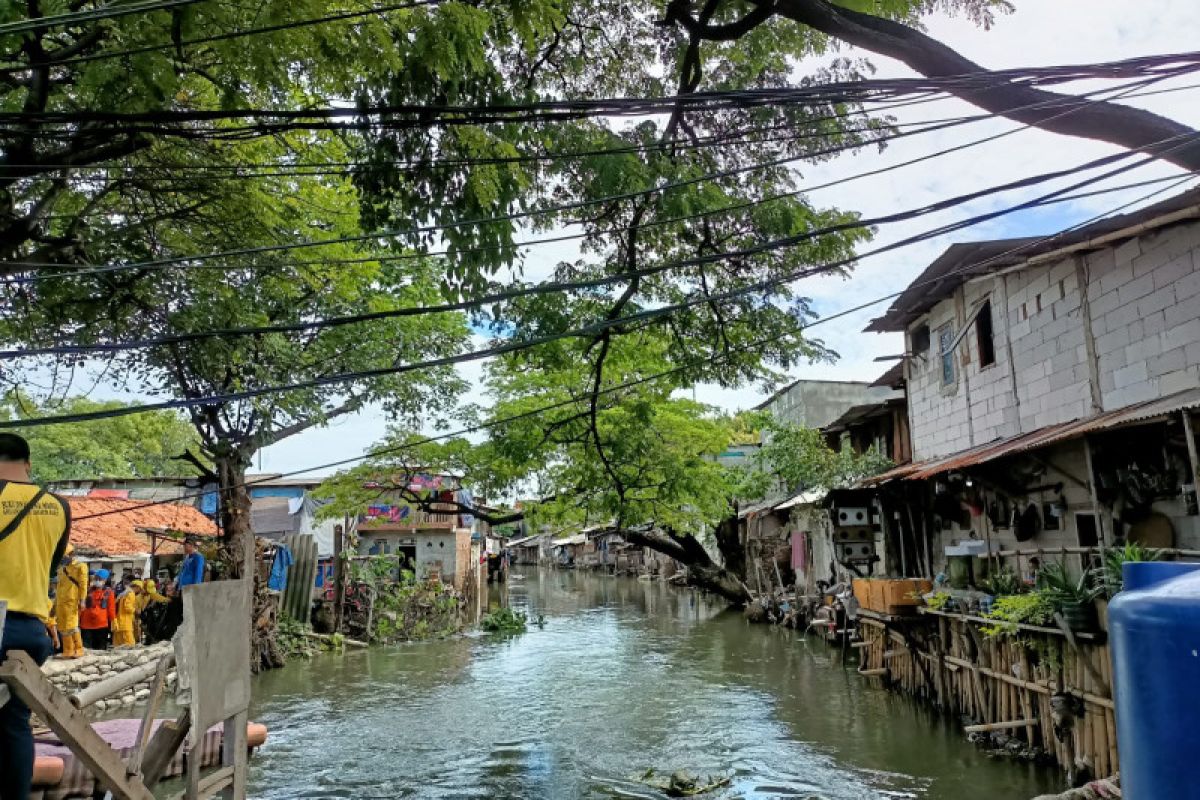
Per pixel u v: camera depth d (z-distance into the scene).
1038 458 11.01
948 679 11.80
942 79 4.50
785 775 9.64
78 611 13.67
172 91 4.98
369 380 17.28
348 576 22.91
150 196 8.59
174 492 26.81
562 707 13.76
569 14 7.55
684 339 10.00
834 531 17.42
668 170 7.24
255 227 8.98
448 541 29.50
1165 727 1.27
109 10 3.24
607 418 16.36
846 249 8.45
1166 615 1.30
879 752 10.31
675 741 11.38
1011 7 7.49
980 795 8.55
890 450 20.09
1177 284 9.23
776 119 7.69
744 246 8.48
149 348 11.01
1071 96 4.84
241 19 5.01
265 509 27.83
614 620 27.62
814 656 17.88
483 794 9.41
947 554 12.34
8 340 9.07
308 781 9.99
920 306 15.97
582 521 20.62
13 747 3.55
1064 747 8.73
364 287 15.74
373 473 19.77
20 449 4.06
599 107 4.44
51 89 6.20
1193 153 5.75
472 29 5.17
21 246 7.73
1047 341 11.88
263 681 16.70
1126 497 9.85
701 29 6.73
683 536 28.08
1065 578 8.57
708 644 20.64
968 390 14.44
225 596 4.31
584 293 9.34
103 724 7.18
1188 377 9.04
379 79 5.59
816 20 6.14
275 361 14.25
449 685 15.98
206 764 6.83
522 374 17.78
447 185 5.98
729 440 22.36
